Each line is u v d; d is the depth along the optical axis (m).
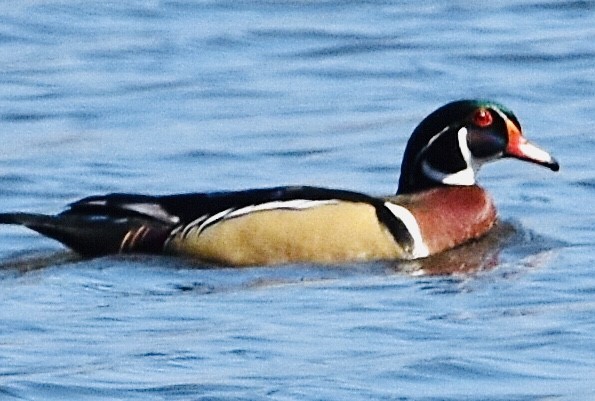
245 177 20.17
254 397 13.59
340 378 13.95
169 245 17.16
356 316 15.50
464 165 18.11
